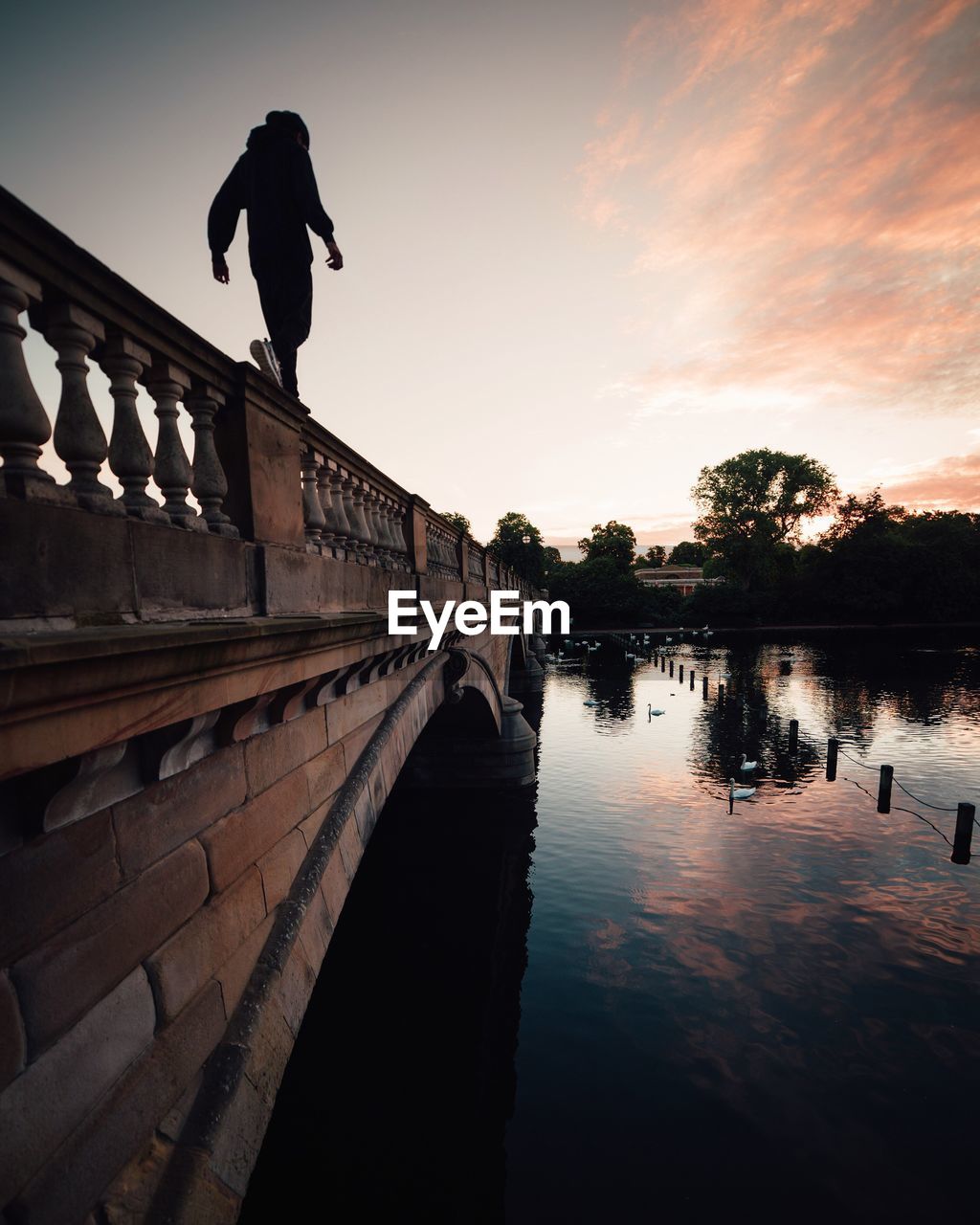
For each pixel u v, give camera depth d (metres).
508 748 21.95
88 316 3.00
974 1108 8.72
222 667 3.21
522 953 12.60
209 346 3.93
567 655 68.00
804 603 92.94
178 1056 3.23
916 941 12.59
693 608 93.69
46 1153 2.40
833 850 16.64
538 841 17.91
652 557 176.75
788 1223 7.24
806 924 13.26
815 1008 10.78
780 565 97.88
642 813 19.69
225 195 6.50
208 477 4.12
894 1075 9.33
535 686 44.34
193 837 3.50
